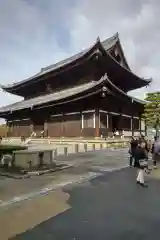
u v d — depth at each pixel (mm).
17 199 9672
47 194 10594
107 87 36875
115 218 7746
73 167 18203
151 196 10312
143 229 6918
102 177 14523
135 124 48531
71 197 10148
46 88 55344
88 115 39062
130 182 13109
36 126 51688
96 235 6492
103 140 36031
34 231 6719
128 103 43656
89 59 40344
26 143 45688
